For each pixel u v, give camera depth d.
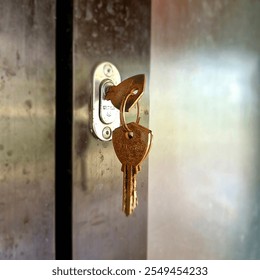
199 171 0.61
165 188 0.53
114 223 0.44
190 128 0.58
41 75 0.36
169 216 0.55
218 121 0.66
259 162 0.80
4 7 0.33
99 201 0.41
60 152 0.39
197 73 0.59
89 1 0.39
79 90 0.38
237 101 0.71
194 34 0.58
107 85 0.39
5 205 0.34
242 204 0.75
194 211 0.61
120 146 0.34
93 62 0.39
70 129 0.38
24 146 0.35
